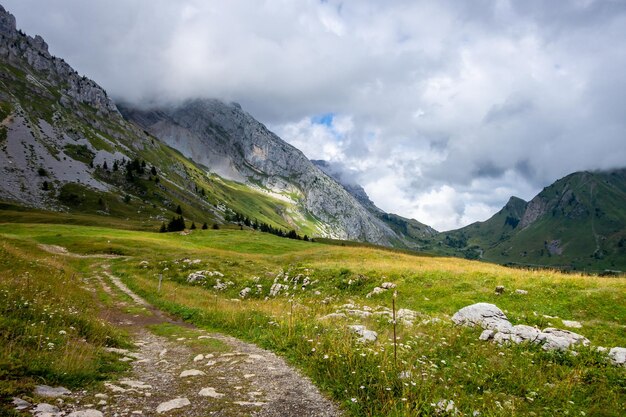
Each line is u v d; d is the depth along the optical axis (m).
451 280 26.25
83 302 22.23
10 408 6.73
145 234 86.44
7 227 83.12
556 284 23.02
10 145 187.75
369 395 8.88
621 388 10.41
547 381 11.00
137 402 8.27
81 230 83.50
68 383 8.73
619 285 21.27
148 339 16.91
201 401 8.59
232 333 17.75
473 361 12.46
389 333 15.94
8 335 10.40
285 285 32.56
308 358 12.05
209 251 59.38
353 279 29.52
